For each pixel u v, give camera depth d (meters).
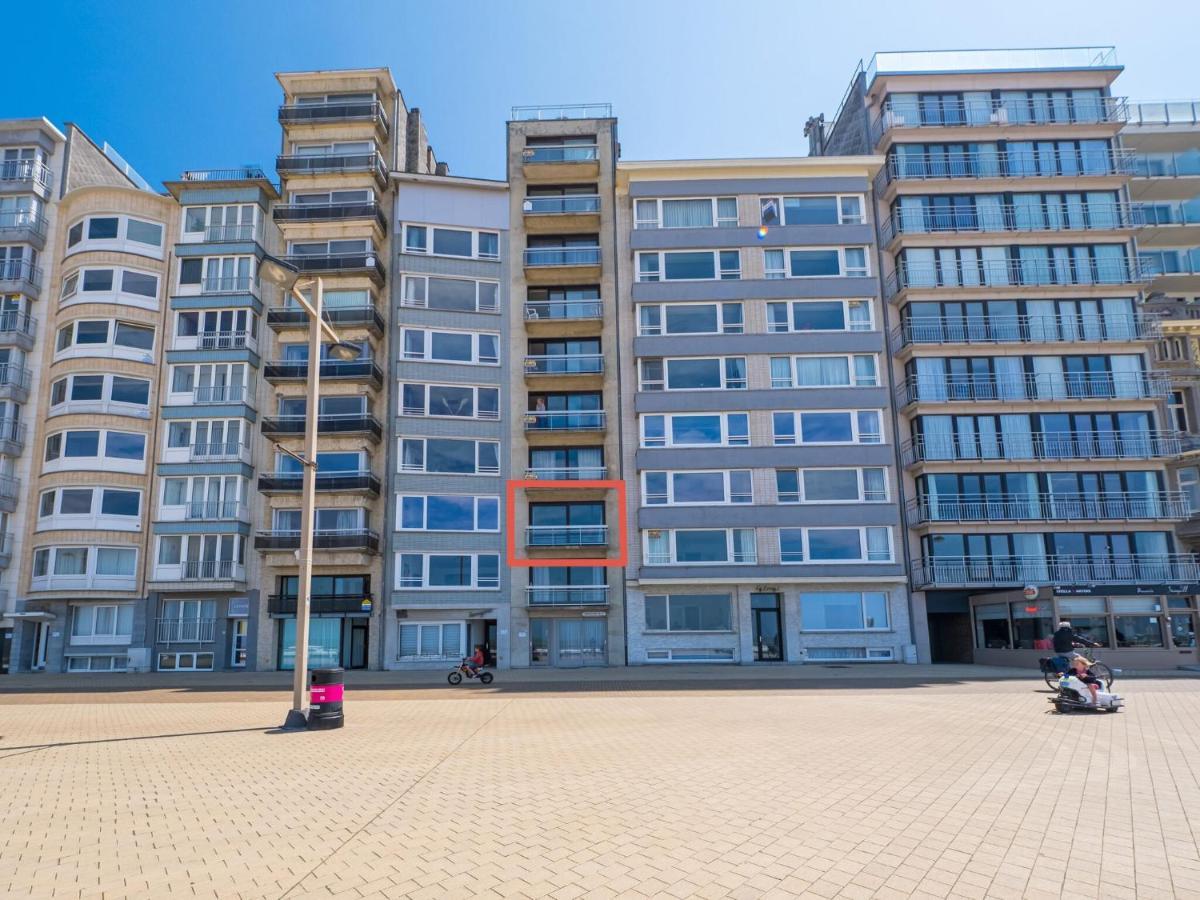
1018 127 34.19
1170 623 27.12
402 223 34.50
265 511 32.34
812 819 6.65
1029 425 31.92
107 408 31.75
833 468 32.03
